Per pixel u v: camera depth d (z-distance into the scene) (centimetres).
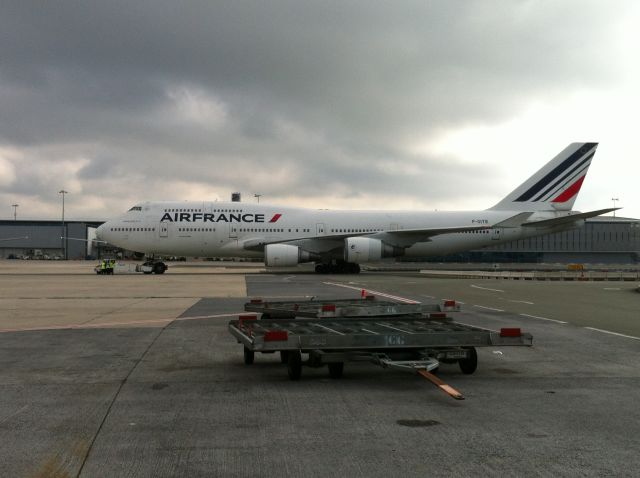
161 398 735
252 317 1078
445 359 868
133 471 488
